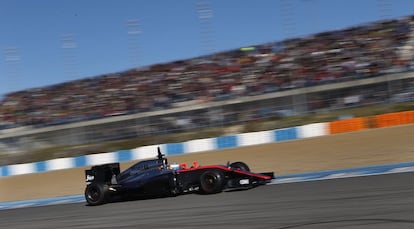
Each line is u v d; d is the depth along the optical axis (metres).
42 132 27.56
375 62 25.05
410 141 14.66
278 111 24.25
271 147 18.38
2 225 8.91
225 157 17.72
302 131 20.38
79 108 29.48
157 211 8.06
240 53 31.70
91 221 7.90
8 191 17.59
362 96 23.11
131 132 26.11
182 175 9.58
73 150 24.59
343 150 15.02
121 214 8.30
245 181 9.20
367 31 29.34
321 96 23.75
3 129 29.22
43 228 7.79
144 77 32.03
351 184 8.38
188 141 21.30
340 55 27.47
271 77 27.52
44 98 32.53
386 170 10.08
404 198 6.31
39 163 22.91
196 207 7.91
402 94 22.34
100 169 10.32
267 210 6.76
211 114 24.95
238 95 25.89
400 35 27.50
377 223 5.09
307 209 6.45
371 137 16.78
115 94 30.55
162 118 25.88
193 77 29.98
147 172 9.93
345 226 5.14
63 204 11.41
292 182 9.88
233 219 6.42
